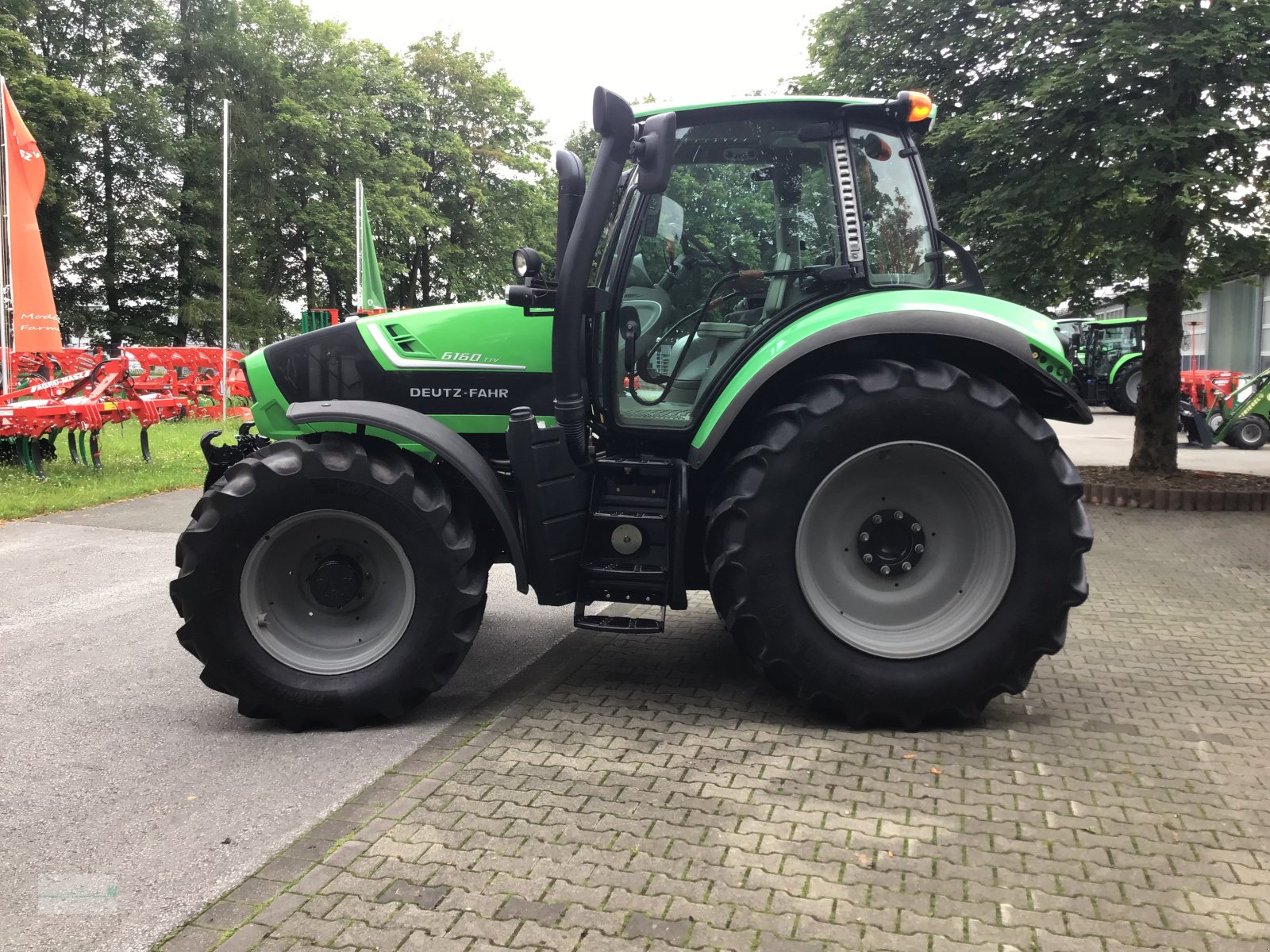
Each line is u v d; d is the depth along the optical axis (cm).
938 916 218
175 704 379
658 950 205
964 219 791
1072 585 333
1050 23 754
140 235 2902
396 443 374
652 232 367
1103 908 221
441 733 338
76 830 270
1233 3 669
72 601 544
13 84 2366
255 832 268
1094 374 2133
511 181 3612
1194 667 404
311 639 354
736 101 358
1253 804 275
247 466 344
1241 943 207
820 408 330
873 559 346
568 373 350
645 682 392
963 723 342
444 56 3441
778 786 287
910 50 860
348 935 212
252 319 2983
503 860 243
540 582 352
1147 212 718
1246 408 1470
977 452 331
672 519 351
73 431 1046
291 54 3172
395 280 3322
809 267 368
